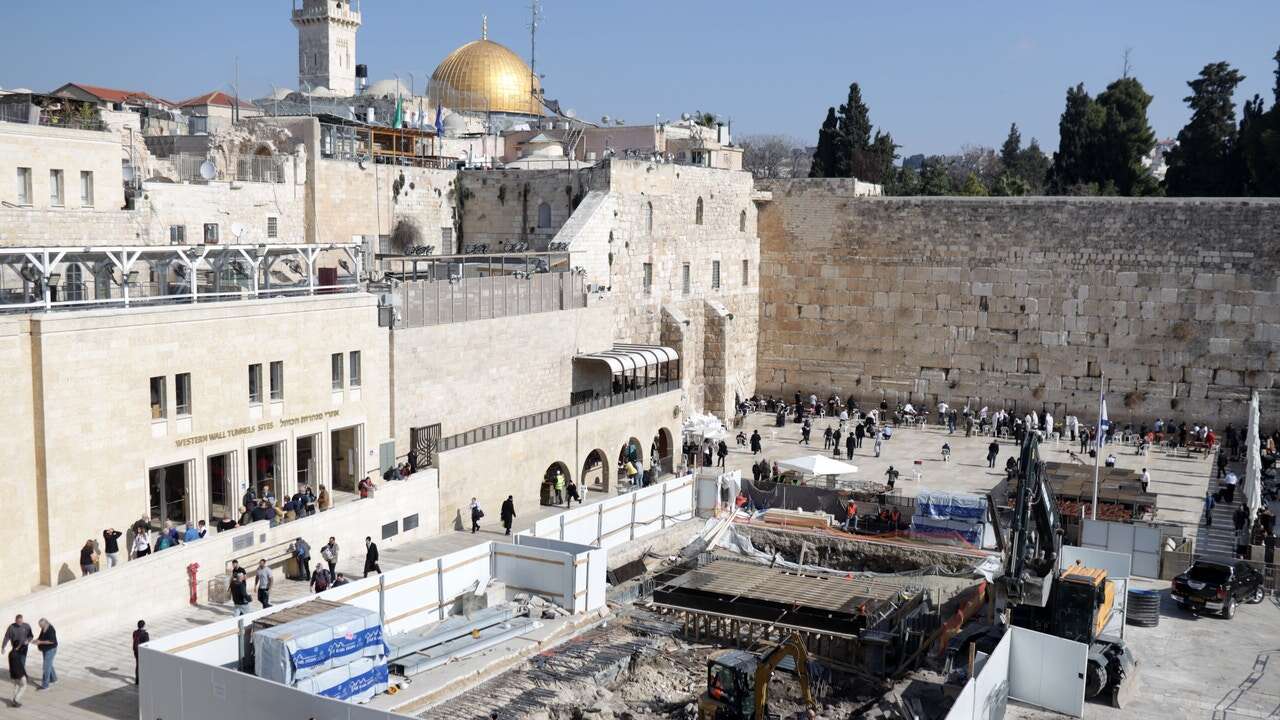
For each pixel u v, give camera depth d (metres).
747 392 80.38
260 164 57.91
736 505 53.38
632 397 58.84
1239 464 64.19
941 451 66.31
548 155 80.00
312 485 41.75
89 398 33.12
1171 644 38.16
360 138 72.12
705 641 37.56
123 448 34.19
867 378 78.25
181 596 33.09
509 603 36.88
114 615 31.22
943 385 76.12
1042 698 32.09
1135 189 99.38
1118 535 45.94
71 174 45.94
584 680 31.84
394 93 104.19
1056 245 72.19
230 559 34.56
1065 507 49.75
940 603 42.19
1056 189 102.50
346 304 42.38
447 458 44.66
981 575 45.56
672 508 50.59
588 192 64.94
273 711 25.19
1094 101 101.56
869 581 42.44
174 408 35.88
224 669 25.62
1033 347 73.38
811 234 79.06
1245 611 41.91
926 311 76.06
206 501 37.16
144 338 34.62
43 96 57.97
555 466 53.09
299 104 98.50
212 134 58.84
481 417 50.78
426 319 47.53
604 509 45.66
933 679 35.06
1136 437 69.44
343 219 61.03
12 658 26.53
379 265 60.56
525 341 53.62
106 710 26.77
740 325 78.81
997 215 73.50
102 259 35.38
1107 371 71.69
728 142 100.56
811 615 37.56
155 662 26.45
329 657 28.09
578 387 58.38
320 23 125.19
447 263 57.19
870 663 35.25
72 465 32.75
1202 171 93.31
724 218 76.06
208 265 39.09
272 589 35.19
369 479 42.34
